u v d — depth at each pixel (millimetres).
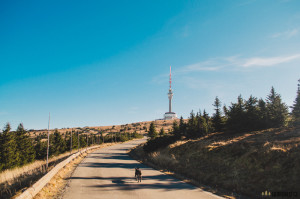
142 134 145500
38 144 52312
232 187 14148
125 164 28562
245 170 16156
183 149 30141
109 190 13469
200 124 45219
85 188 14039
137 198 11594
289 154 14812
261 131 29344
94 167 25219
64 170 21219
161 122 196625
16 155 37875
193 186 14812
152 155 33844
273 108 37500
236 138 26844
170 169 22812
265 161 15648
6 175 19562
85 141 74375
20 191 11664
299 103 39000
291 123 35500
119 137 98812
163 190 13555
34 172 18641
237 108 36906
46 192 12680
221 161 19953
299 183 11844
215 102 46031
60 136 58750
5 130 37344
